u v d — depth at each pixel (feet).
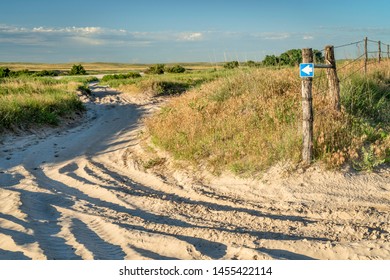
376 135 28.02
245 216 21.27
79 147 41.68
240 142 29.53
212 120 34.73
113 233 19.88
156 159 33.27
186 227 20.18
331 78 29.17
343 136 27.45
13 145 42.32
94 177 30.86
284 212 21.57
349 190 23.31
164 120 39.65
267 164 26.66
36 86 76.23
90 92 91.45
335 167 25.03
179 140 33.47
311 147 25.84
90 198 26.45
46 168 34.35
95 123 57.77
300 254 16.63
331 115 28.89
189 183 27.50
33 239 19.02
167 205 23.95
